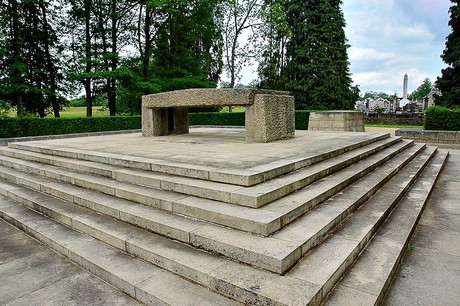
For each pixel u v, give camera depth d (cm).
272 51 2428
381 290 230
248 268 244
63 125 1337
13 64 1551
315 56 2462
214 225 300
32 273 295
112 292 261
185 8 1823
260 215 285
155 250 281
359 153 591
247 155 498
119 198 404
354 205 364
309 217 314
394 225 356
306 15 2461
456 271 284
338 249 270
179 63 2006
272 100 697
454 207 468
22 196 479
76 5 1725
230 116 1883
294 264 244
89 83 1817
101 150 607
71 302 248
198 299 227
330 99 2489
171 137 886
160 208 354
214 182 368
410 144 933
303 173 411
